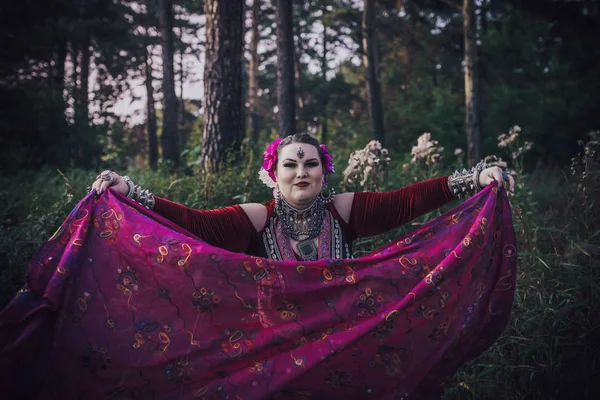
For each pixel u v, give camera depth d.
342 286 2.43
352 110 30.30
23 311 2.25
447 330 2.43
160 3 20.66
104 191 2.53
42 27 13.04
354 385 2.38
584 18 13.77
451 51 17.23
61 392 2.27
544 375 2.91
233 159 6.31
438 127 16.58
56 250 2.38
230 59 6.54
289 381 2.29
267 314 2.39
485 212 2.54
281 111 13.06
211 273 2.38
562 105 15.09
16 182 8.01
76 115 14.12
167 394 2.32
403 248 2.54
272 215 2.67
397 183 5.74
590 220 3.78
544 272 3.64
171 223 2.53
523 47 15.84
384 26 21.36
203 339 2.35
